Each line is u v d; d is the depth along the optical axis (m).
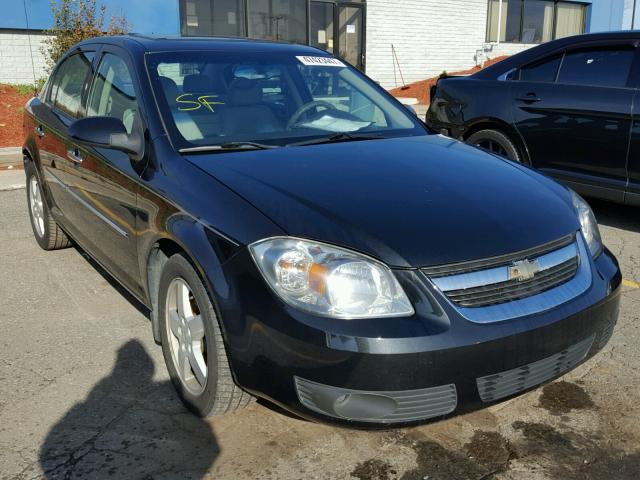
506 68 6.35
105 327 3.83
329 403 2.27
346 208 2.52
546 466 2.59
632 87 5.34
